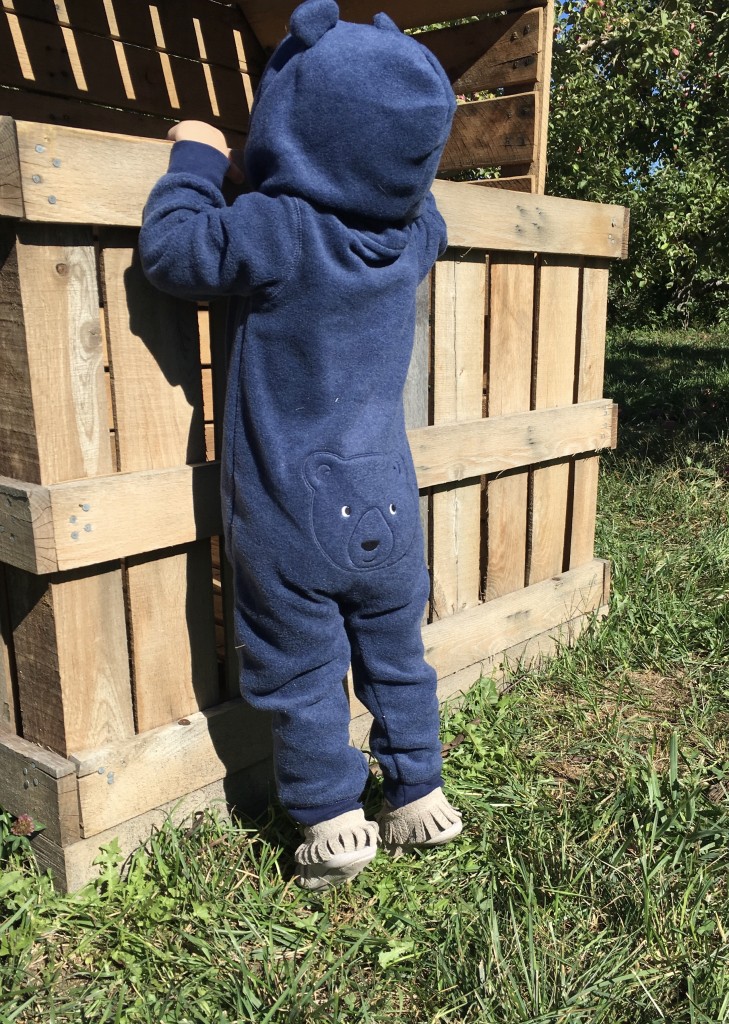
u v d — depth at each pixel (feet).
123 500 5.84
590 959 5.51
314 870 5.92
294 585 5.53
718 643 9.49
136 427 5.98
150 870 6.12
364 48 5.05
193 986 5.29
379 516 5.58
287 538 5.46
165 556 6.33
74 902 5.82
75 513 5.60
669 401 21.68
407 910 5.94
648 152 32.81
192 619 6.59
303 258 5.15
